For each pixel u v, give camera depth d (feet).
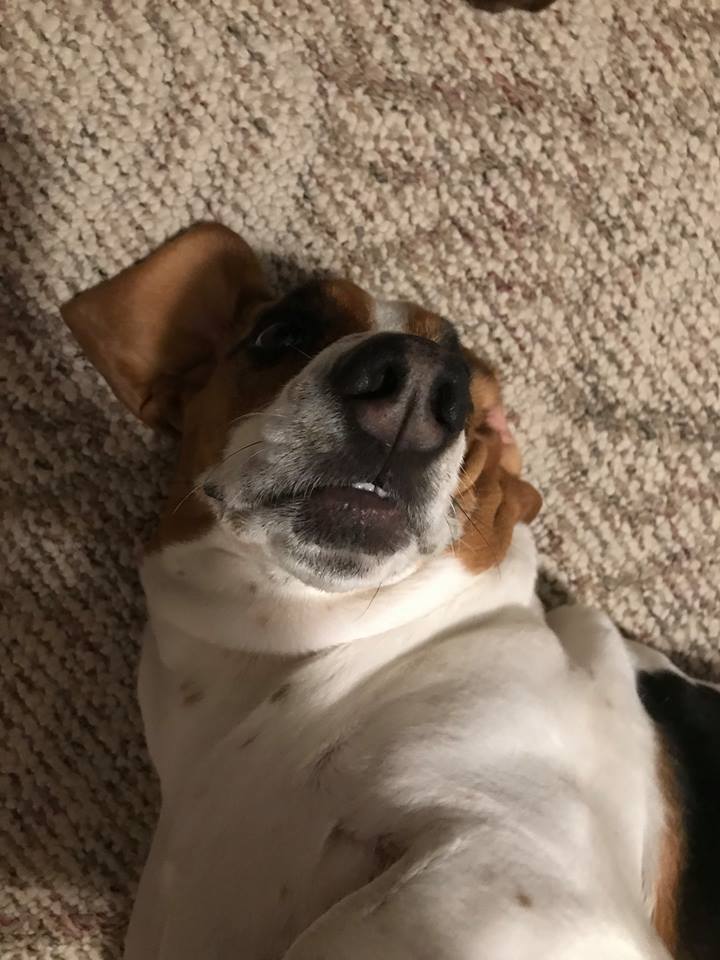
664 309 1.68
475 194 1.61
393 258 1.59
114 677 1.62
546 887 1.04
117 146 1.51
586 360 1.66
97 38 1.49
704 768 1.38
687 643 1.73
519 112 1.61
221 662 1.33
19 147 1.48
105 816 1.64
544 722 1.21
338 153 1.57
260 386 1.26
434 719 1.17
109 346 1.39
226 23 1.52
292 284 1.57
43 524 1.57
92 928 1.66
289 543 1.13
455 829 1.06
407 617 1.27
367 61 1.56
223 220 1.55
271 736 1.23
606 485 1.69
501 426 1.48
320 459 1.10
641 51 1.64
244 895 1.16
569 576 1.69
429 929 0.99
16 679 1.60
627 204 1.65
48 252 1.51
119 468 1.59
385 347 1.07
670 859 1.29
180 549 1.33
